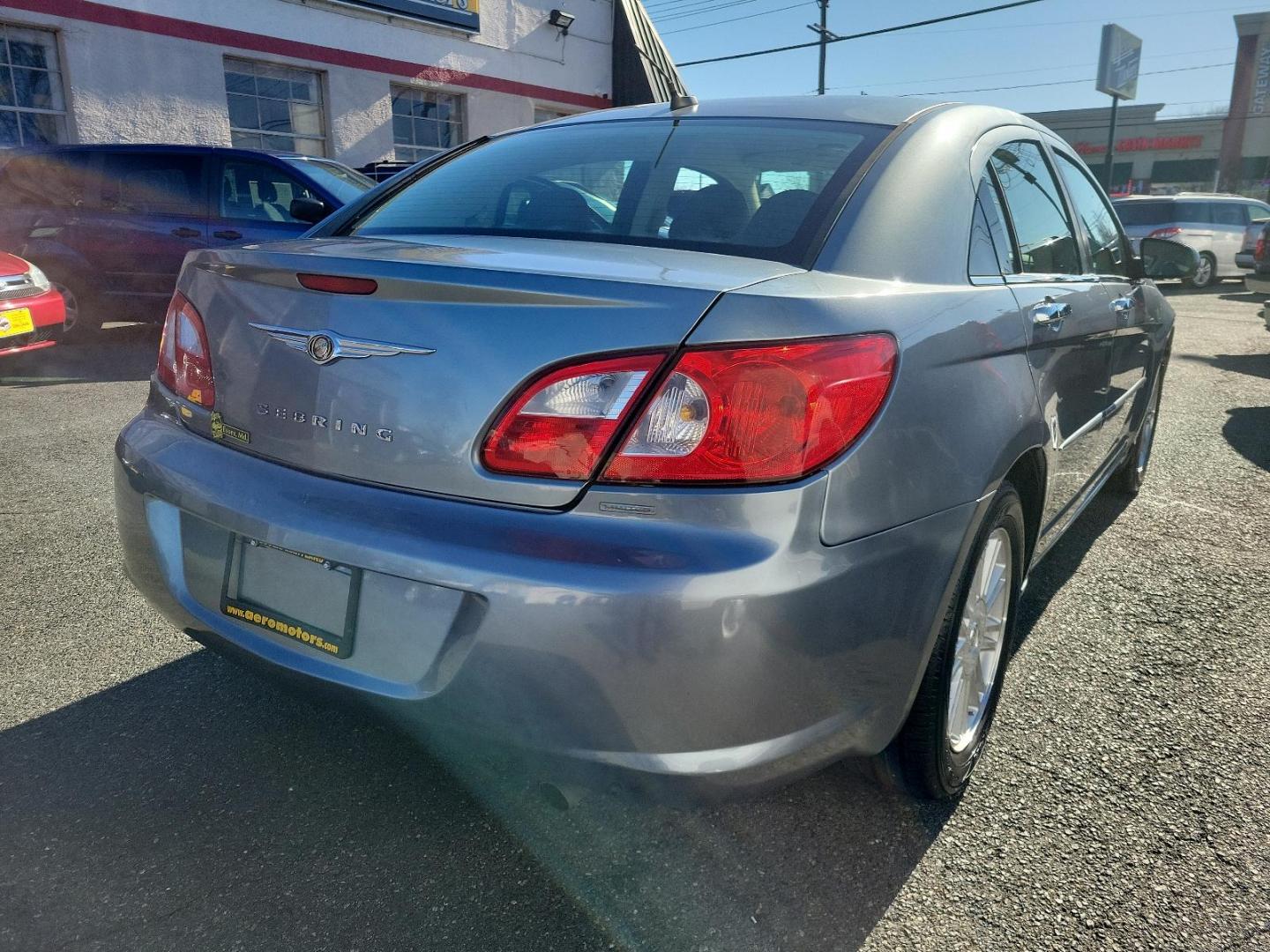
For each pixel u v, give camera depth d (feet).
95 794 6.73
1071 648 9.26
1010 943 5.58
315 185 25.11
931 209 6.52
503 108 48.37
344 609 5.45
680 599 4.68
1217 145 161.79
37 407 18.35
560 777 5.14
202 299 6.44
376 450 5.39
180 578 6.38
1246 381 24.72
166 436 6.55
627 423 4.85
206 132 37.42
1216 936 5.65
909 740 6.23
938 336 5.76
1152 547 12.03
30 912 5.64
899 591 5.41
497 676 4.93
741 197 6.47
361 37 41.57
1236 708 8.19
